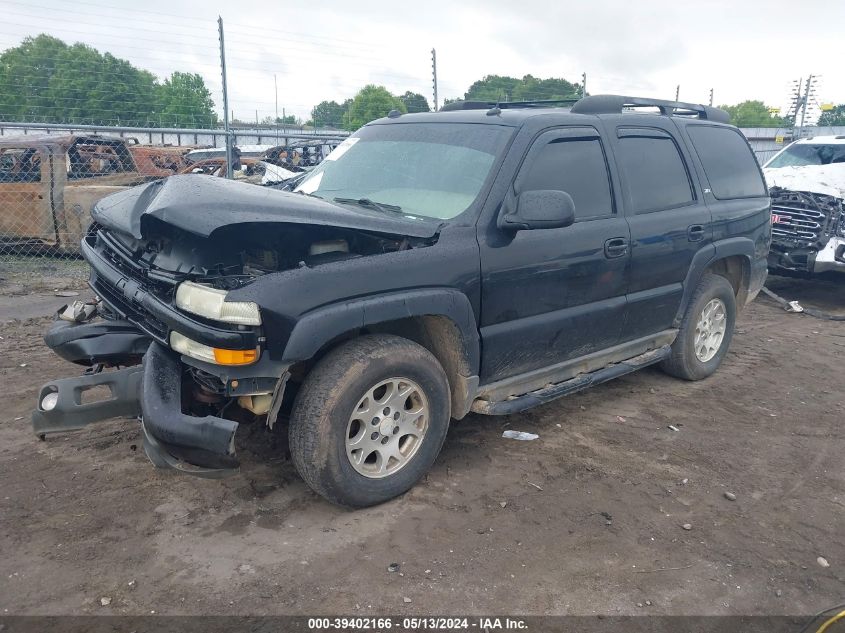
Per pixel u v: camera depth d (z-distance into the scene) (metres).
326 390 3.19
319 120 14.51
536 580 2.98
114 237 3.91
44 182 9.82
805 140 10.07
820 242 8.02
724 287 5.50
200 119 13.42
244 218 3.03
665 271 4.82
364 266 3.22
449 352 3.71
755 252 5.74
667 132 5.01
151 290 3.31
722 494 3.80
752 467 4.14
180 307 3.07
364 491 3.38
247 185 3.61
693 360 5.45
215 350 2.94
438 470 3.91
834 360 6.34
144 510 3.39
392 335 3.48
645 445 4.38
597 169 4.36
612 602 2.87
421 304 3.38
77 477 3.66
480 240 3.65
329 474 3.24
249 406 3.15
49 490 3.52
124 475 3.70
